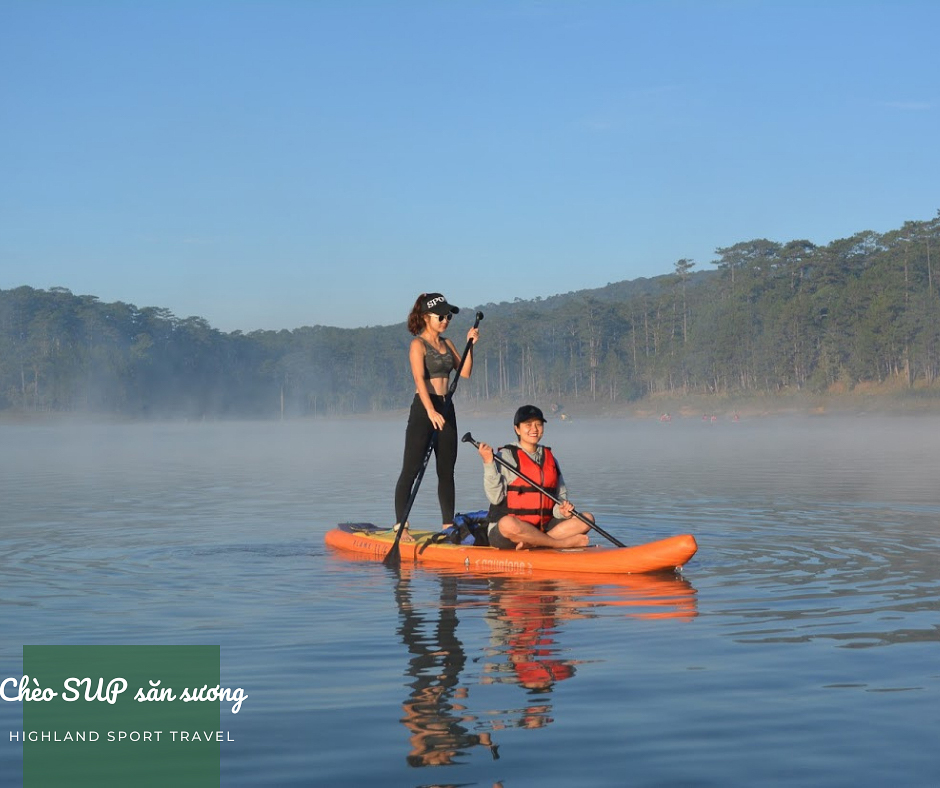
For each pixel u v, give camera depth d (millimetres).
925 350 100625
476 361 166375
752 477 16641
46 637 4926
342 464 23891
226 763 3207
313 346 189500
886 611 5391
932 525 9453
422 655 4535
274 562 7609
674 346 137250
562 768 3125
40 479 18578
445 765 3160
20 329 172250
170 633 5020
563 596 6039
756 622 5164
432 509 11797
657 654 4508
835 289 116812
